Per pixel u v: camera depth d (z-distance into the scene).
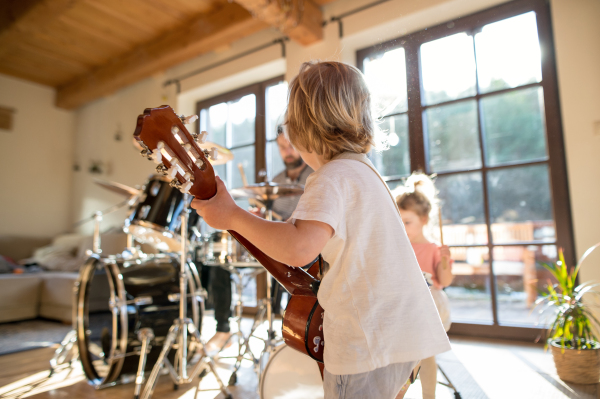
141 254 2.23
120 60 4.48
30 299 3.55
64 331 3.11
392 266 0.62
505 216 2.77
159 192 2.00
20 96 5.05
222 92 4.20
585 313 1.90
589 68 2.38
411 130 2.91
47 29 3.89
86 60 4.56
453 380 1.87
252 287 3.72
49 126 5.29
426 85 2.85
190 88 4.18
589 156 2.35
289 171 2.96
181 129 0.59
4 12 3.67
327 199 0.59
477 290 2.80
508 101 2.77
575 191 2.38
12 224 4.89
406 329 0.59
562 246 2.51
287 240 0.57
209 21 3.65
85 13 3.64
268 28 3.59
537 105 2.68
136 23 3.83
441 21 2.30
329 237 0.58
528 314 2.62
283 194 2.05
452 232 2.92
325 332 0.62
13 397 1.82
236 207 0.64
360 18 3.04
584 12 2.40
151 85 4.55
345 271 0.60
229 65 3.89
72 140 5.48
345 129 0.68
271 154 3.80
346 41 3.11
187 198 1.96
